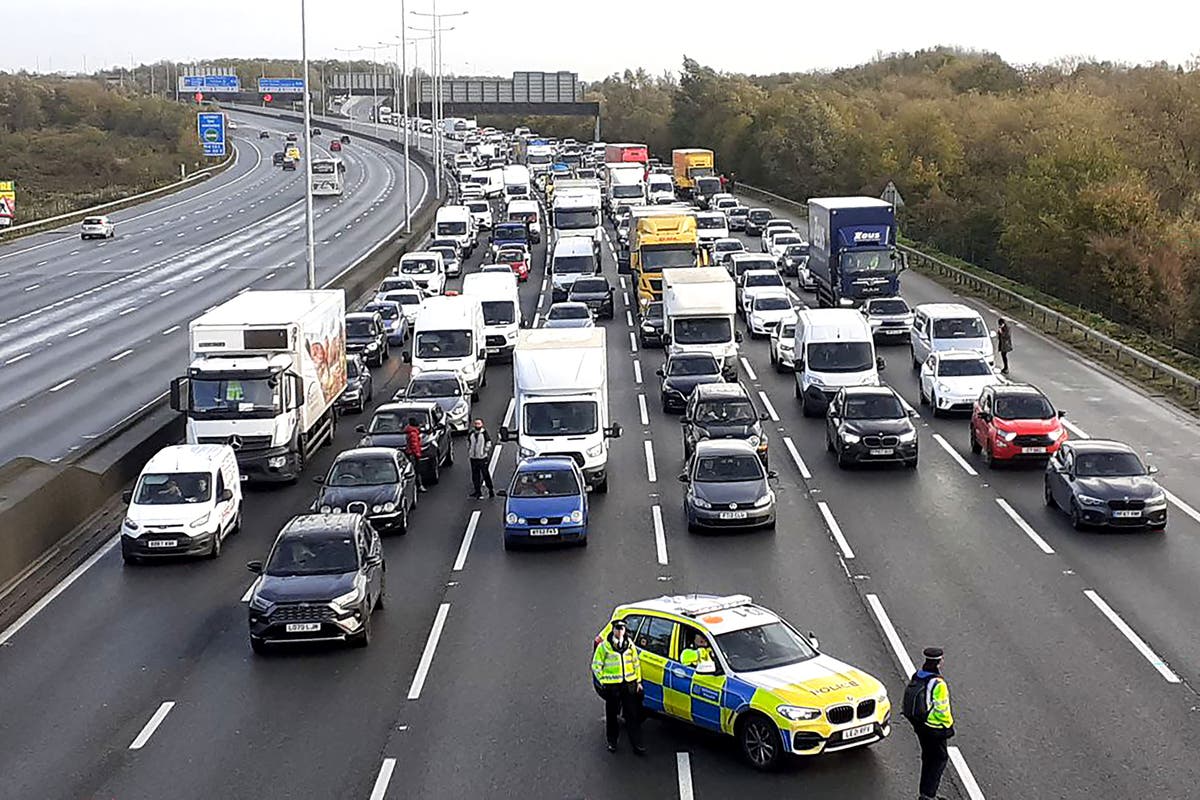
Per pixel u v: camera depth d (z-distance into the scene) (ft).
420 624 102.68
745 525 125.59
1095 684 86.28
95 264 356.18
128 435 157.38
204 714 85.40
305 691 89.04
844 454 150.82
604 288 272.10
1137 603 103.35
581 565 117.70
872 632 97.35
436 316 205.16
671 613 80.23
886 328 236.22
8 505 118.01
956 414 178.91
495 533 130.31
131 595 112.78
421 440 149.69
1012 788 70.28
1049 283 286.25
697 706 76.43
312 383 160.15
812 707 71.36
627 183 446.19
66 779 75.56
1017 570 112.88
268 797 72.13
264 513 139.33
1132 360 208.33
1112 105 369.71
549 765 75.05
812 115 525.34
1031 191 290.35
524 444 144.15
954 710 81.82
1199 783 70.74
